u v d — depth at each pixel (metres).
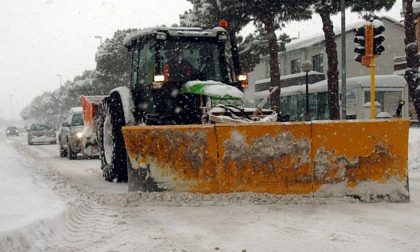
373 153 6.07
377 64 27.39
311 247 4.16
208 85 7.27
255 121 6.58
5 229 3.99
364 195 6.05
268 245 4.26
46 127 28.88
